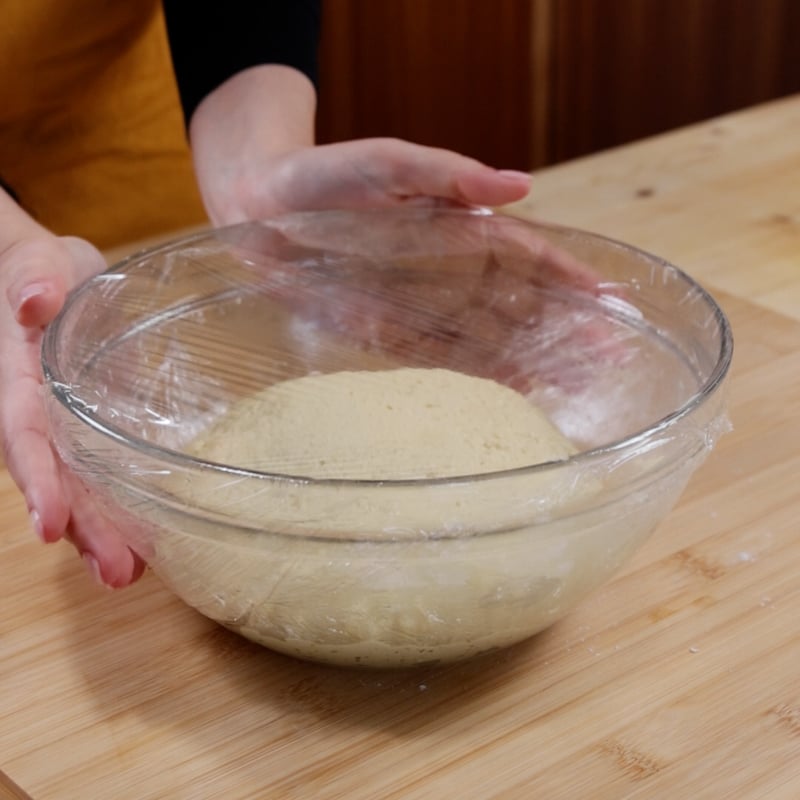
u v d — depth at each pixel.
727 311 1.00
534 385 0.79
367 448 0.63
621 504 0.56
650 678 0.61
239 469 0.54
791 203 1.21
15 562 0.72
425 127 2.04
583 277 0.80
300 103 1.09
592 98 2.13
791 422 0.85
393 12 1.91
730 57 2.23
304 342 0.82
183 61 1.13
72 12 1.18
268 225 0.82
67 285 0.75
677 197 1.23
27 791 0.55
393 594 0.55
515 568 0.55
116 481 0.57
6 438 0.68
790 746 0.56
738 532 0.74
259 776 0.56
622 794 0.54
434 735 0.58
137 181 1.30
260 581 0.55
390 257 0.85
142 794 0.55
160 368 0.75
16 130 1.23
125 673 0.63
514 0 1.98
